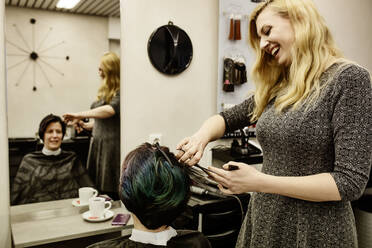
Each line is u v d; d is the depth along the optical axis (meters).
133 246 0.98
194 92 2.14
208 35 2.16
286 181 1.00
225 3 2.16
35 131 1.69
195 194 1.82
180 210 0.96
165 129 2.06
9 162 1.64
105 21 1.82
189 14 2.07
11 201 1.65
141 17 1.92
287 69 1.30
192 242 1.04
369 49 2.83
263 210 1.22
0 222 1.65
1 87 1.61
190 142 1.26
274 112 1.19
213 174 1.06
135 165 0.94
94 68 1.81
